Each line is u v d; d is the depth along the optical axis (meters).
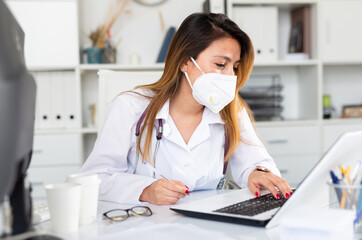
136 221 0.95
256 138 1.57
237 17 3.11
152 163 1.42
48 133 2.88
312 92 3.27
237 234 0.84
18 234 0.76
